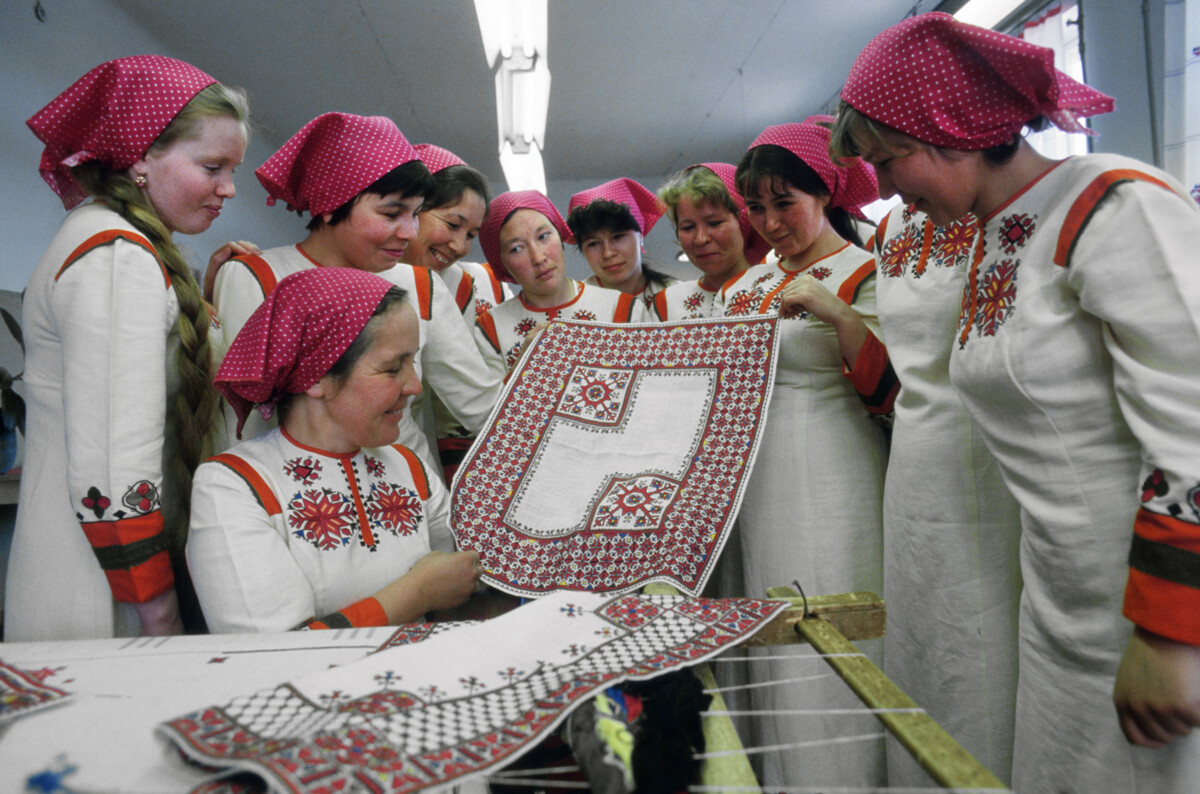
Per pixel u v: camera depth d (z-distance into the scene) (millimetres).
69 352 1112
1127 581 823
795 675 1591
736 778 678
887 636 1451
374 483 1223
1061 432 954
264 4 4379
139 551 1130
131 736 687
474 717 703
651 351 1658
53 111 1182
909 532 1354
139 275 1152
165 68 1207
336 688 739
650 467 1450
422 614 1134
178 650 909
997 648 1261
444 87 5656
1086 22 2984
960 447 1270
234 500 1074
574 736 743
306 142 1424
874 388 1523
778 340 1580
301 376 1115
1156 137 2705
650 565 1265
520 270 2156
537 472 1465
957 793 551
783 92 5852
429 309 1729
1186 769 830
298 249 1568
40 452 1193
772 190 1644
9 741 678
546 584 1263
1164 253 798
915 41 954
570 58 5148
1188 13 2539
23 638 1160
